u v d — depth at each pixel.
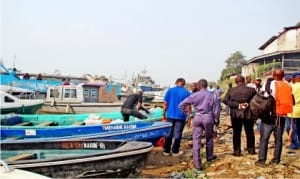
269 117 8.08
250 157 9.11
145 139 10.91
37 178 4.05
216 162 8.92
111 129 11.50
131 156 7.95
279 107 8.01
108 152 7.62
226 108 22.22
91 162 7.38
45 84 28.80
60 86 25.45
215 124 8.69
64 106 23.44
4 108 19.22
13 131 10.77
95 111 23.42
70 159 7.14
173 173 8.45
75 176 7.23
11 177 3.99
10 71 28.73
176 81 10.66
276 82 8.09
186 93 10.44
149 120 12.91
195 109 8.64
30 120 14.22
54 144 8.84
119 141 8.95
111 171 7.69
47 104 23.42
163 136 10.75
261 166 8.20
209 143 8.98
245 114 8.88
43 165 6.84
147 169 9.03
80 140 8.96
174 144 10.62
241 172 7.84
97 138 10.26
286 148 10.47
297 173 7.71
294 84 9.96
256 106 8.00
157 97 40.22
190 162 9.57
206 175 7.90
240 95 8.91
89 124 12.23
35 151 8.70
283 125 8.22
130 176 8.12
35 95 26.92
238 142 9.32
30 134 10.86
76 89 25.58
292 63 38.75
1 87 24.31
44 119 14.45
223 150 10.67
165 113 10.90
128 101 12.62
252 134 9.45
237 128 9.20
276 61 42.66
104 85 30.72
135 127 11.75
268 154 9.70
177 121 10.50
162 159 10.20
